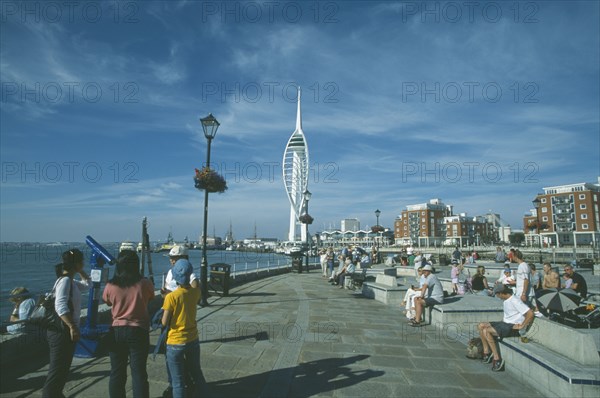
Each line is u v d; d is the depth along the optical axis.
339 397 5.12
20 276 51.31
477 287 14.64
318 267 34.09
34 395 4.90
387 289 12.80
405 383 5.62
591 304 9.17
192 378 4.80
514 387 5.54
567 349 5.31
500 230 165.62
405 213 144.75
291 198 179.00
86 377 5.53
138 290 4.52
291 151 184.00
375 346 7.54
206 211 12.19
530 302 8.55
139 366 4.44
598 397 4.60
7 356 5.93
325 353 6.99
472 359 6.80
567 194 94.38
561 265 34.25
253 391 5.18
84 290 4.95
